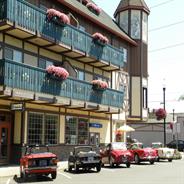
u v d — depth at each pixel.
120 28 41.38
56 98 25.27
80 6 33.88
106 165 28.22
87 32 32.62
